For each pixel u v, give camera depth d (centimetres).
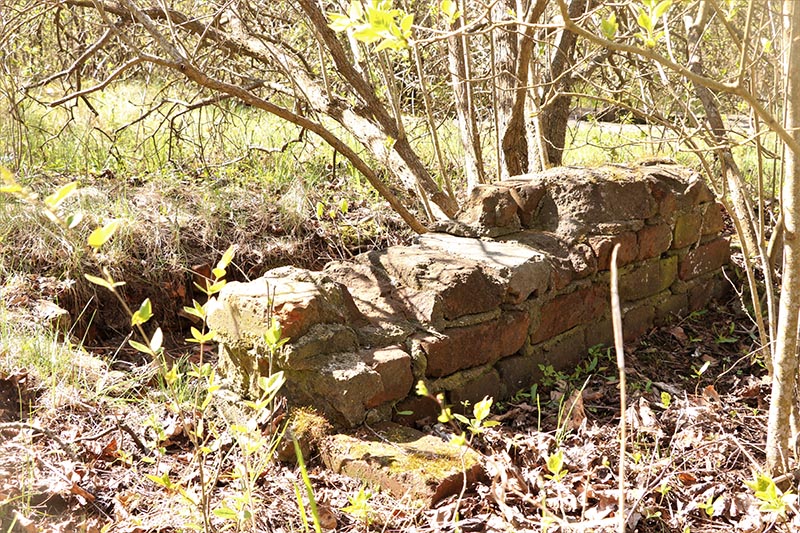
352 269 406
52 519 280
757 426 374
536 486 310
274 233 596
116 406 363
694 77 222
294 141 692
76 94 589
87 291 493
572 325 438
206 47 725
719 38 559
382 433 329
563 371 435
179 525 277
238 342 344
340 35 673
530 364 416
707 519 302
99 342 487
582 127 928
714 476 326
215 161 728
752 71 310
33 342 391
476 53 698
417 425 359
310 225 609
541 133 566
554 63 599
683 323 504
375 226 633
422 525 286
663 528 291
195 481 309
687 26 482
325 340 335
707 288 530
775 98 359
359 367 333
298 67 600
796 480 311
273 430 333
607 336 464
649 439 355
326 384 329
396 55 697
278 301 332
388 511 293
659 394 409
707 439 349
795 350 302
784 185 297
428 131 749
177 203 592
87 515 287
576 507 296
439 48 635
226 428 349
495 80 580
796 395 340
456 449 318
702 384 427
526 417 383
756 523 294
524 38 496
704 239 526
